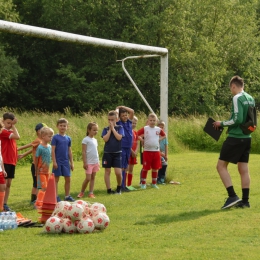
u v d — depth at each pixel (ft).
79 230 31.45
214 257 25.48
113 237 30.22
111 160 48.55
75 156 80.59
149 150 51.47
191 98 181.37
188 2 182.70
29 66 192.54
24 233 32.07
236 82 38.55
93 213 32.32
